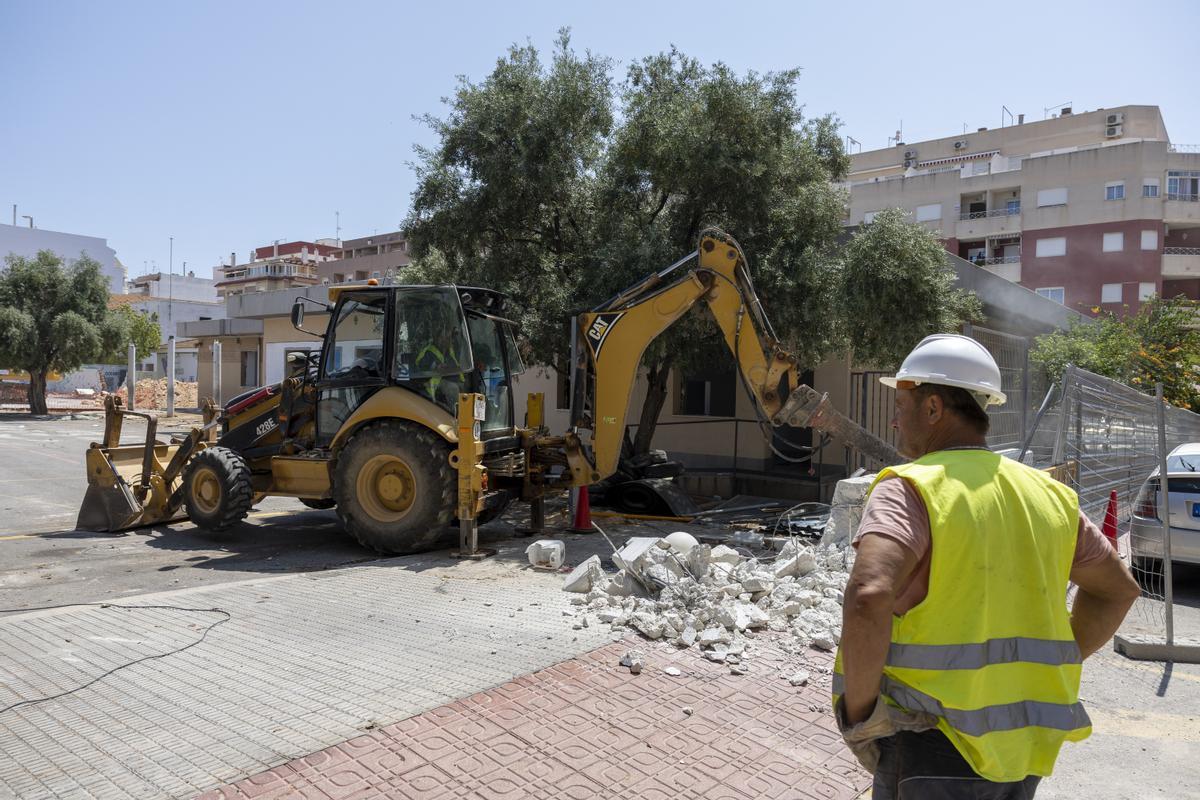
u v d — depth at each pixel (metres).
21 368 33.00
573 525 9.33
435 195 12.06
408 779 3.33
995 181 47.97
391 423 8.20
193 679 4.39
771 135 11.05
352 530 8.20
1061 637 1.82
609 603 5.84
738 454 14.79
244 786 3.23
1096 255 44.50
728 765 3.58
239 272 91.38
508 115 11.48
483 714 3.98
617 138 11.60
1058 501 1.94
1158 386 5.64
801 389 8.21
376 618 5.57
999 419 9.65
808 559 6.38
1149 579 7.83
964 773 1.75
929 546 1.78
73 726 3.78
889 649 1.78
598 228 11.85
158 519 9.84
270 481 9.45
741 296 8.45
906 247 10.41
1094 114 55.88
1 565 7.93
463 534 7.84
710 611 5.37
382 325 8.67
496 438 8.92
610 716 4.02
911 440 2.13
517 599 6.07
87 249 79.69
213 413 10.01
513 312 11.56
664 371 12.67
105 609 5.77
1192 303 20.28
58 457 18.56
